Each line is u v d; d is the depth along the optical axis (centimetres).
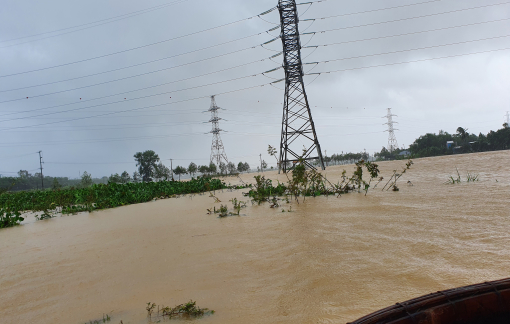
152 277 382
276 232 551
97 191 1709
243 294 308
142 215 975
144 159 6675
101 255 513
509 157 1805
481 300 165
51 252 575
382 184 1161
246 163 5912
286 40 2578
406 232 467
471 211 560
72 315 298
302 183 1020
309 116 2566
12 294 372
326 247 430
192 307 282
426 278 299
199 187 1875
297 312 261
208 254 456
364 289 290
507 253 343
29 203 1836
